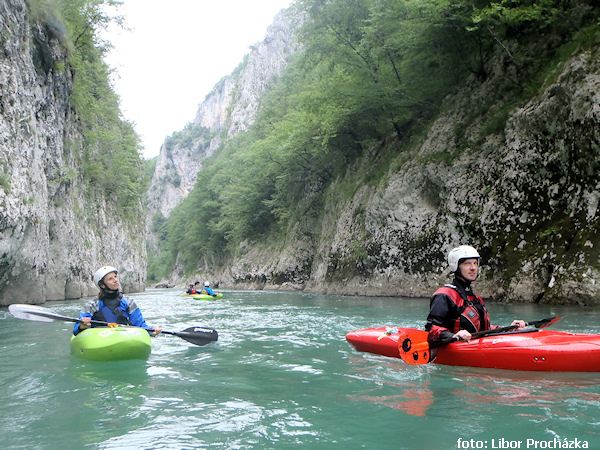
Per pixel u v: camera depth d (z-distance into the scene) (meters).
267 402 3.33
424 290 14.95
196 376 4.23
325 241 23.59
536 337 4.24
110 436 2.66
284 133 26.70
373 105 19.05
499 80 14.67
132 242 34.25
